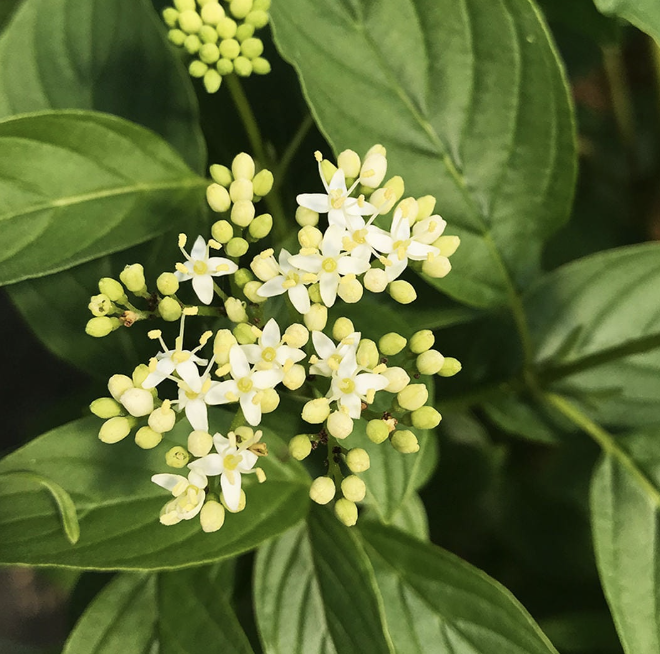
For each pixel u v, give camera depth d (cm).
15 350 24
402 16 11
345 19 11
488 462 16
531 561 16
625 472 12
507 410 14
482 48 11
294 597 11
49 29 12
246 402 9
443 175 12
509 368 14
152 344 11
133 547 9
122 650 10
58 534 10
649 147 21
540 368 13
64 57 12
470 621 11
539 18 10
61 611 24
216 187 10
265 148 13
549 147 11
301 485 11
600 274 13
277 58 13
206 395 9
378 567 11
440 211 12
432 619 11
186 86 12
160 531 10
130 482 10
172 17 11
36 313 12
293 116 14
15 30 12
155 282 12
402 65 11
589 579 16
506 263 12
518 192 12
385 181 12
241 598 13
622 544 11
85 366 12
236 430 9
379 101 11
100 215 11
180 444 10
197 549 10
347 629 11
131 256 12
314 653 11
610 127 21
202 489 9
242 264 11
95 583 14
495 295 12
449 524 16
